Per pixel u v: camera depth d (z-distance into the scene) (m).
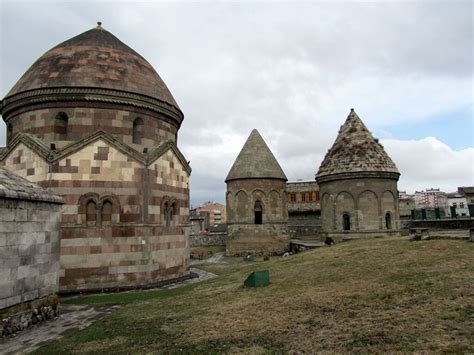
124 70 22.78
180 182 24.19
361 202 31.91
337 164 33.34
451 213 36.06
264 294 14.03
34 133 21.06
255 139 44.34
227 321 11.02
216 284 18.77
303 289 13.72
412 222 38.56
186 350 8.95
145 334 10.59
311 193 60.97
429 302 9.91
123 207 20.16
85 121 20.89
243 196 41.75
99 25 25.86
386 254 16.94
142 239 20.22
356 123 35.38
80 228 19.28
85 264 19.12
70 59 22.23
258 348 8.56
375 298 11.03
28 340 10.90
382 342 7.93
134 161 20.67
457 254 14.43
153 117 23.11
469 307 9.11
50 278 13.51
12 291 11.66
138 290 19.33
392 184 32.88
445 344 7.40
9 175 12.91
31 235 12.60
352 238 31.64
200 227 71.88
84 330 11.48
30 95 20.91
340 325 9.34
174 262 22.66
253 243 40.88
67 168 19.61
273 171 42.41
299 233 56.84
